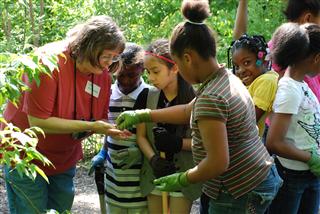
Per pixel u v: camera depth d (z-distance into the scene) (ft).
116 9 23.47
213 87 7.42
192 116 7.67
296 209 9.63
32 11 21.04
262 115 9.56
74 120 9.39
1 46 19.15
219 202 8.12
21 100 9.38
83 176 18.44
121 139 10.11
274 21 21.86
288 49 9.05
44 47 9.25
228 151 7.41
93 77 9.68
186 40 7.41
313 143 9.25
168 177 7.88
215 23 21.47
